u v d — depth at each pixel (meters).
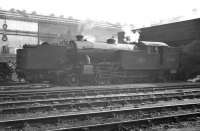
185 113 8.10
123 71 20.66
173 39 28.33
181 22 27.56
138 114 7.88
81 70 18.67
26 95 11.60
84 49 19.28
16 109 8.16
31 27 34.19
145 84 19.52
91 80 19.38
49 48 19.30
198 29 26.34
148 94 12.16
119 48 21.14
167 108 8.66
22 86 17.30
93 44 20.02
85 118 7.19
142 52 21.41
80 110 8.73
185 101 11.08
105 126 6.11
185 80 24.31
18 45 33.22
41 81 20.02
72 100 10.40
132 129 6.29
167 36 28.94
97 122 6.85
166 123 6.92
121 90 13.81
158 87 15.98
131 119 7.22
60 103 9.78
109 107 9.32
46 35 35.09
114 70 20.19
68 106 9.06
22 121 6.42
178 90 14.82
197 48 24.58
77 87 16.48
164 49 22.52
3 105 8.97
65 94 11.91
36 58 19.67
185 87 16.34
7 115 7.76
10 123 6.29
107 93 13.08
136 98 11.28
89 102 9.62
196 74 24.61
